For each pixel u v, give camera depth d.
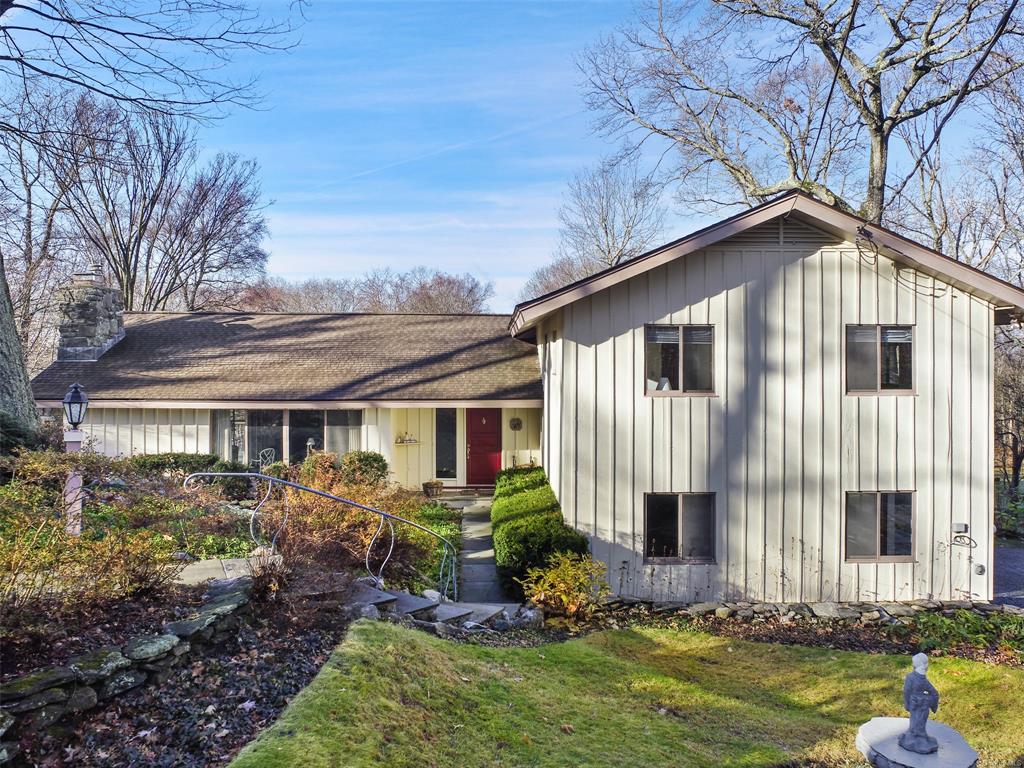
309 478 11.80
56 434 12.80
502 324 21.11
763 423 11.77
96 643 5.09
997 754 6.81
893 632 10.54
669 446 11.73
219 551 8.59
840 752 6.17
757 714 6.98
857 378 11.88
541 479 14.79
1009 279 25.11
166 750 4.34
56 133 16.05
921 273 11.84
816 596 11.75
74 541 5.77
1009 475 27.98
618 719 6.11
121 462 7.94
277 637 6.15
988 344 11.84
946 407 11.85
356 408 16.56
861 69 19.84
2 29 12.86
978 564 11.83
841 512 11.77
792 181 23.39
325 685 5.07
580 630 9.65
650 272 11.72
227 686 5.20
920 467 11.84
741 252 11.77
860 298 11.80
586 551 11.34
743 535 11.74
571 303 11.64
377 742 4.50
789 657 9.13
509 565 10.57
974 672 8.80
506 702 5.79
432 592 9.52
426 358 18.42
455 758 4.66
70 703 4.44
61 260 33.50
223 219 38.66
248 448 16.84
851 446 11.80
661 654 8.79
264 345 19.25
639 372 11.70
